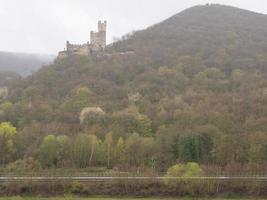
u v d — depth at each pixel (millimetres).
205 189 87312
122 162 119250
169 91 185875
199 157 120938
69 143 124562
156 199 85812
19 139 133500
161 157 117875
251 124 134750
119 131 140750
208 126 130375
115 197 86562
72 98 178750
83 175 95625
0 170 105000
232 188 88188
